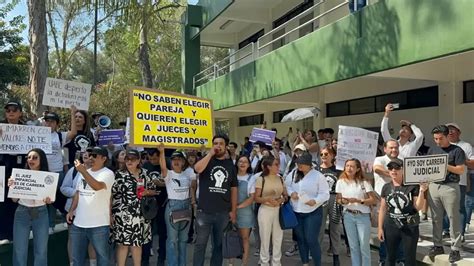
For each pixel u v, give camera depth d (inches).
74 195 254.5
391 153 282.2
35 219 240.7
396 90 512.1
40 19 416.5
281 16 762.2
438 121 454.3
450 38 295.1
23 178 234.8
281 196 276.4
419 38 320.5
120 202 252.7
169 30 1298.0
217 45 1038.4
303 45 471.5
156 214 266.2
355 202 257.0
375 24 363.3
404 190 238.7
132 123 254.1
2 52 1016.9
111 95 1354.6
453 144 270.4
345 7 550.9
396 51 342.0
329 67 425.1
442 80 424.5
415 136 308.5
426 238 319.0
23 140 262.4
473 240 310.5
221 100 714.8
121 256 256.8
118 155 295.1
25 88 1051.9
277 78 529.0
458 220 264.5
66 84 322.7
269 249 305.6
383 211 248.7
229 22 889.5
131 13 556.1
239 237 268.7
